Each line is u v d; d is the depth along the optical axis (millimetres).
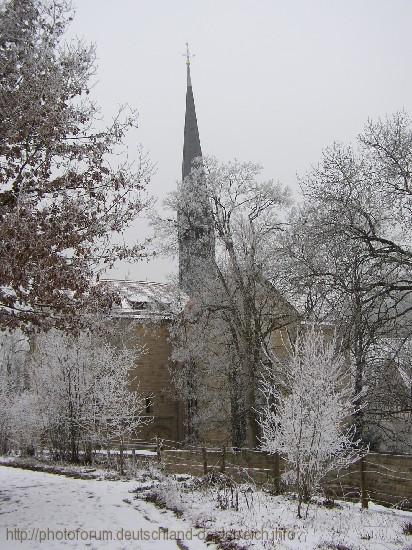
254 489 15305
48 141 11422
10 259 10195
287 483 14508
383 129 20531
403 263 18094
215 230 29797
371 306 17938
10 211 10953
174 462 21000
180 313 31969
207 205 29609
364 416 19266
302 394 12883
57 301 12102
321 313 19094
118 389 23797
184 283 31328
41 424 23578
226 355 30422
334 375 13656
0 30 11234
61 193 11938
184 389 34438
